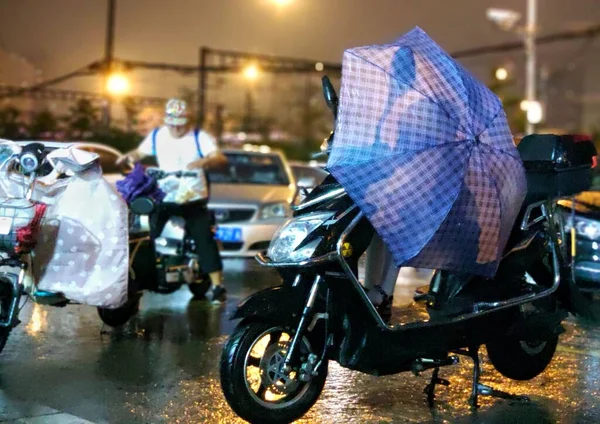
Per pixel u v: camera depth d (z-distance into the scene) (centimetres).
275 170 1320
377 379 622
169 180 847
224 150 1335
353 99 476
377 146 473
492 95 514
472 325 541
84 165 619
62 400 557
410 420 529
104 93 2753
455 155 481
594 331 818
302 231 491
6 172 598
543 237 586
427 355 521
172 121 859
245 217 1178
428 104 482
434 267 494
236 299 939
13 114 2869
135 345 718
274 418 489
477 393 555
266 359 493
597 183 1102
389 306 522
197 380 611
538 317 573
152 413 533
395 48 493
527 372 612
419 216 475
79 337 743
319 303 496
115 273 633
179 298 951
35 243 596
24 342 718
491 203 491
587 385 620
